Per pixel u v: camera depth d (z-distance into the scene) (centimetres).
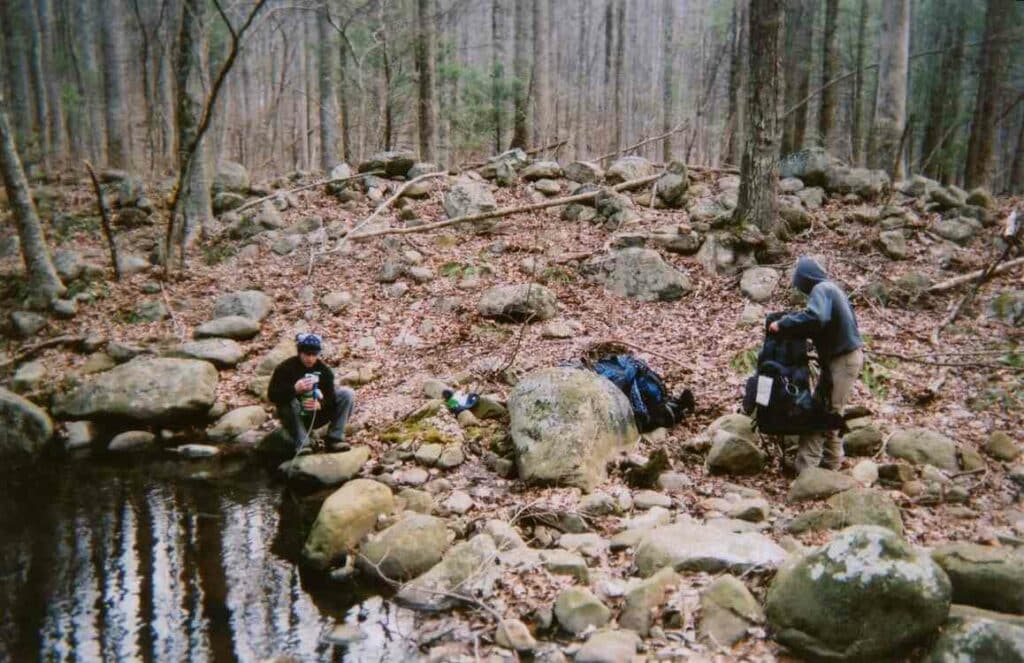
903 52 1133
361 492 526
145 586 457
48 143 1783
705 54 2845
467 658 378
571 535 488
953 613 361
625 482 565
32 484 619
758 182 927
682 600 398
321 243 1079
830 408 537
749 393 544
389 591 450
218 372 817
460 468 603
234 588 455
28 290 997
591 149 2648
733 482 559
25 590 450
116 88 1602
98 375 793
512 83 1756
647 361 736
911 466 540
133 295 1002
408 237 1061
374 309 908
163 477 632
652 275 871
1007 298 759
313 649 391
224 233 1163
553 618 403
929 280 818
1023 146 1875
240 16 1767
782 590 379
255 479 627
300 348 625
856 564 357
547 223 1079
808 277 550
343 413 642
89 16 1970
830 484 512
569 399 591
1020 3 1667
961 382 650
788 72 1656
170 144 1627
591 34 3512
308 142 2352
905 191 1075
